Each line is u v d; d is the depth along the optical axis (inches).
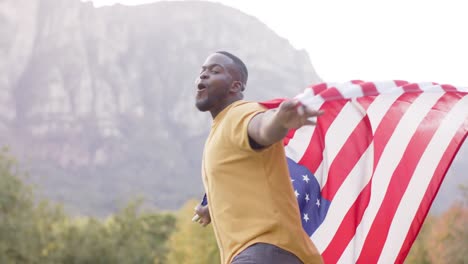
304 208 242.2
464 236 1786.4
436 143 242.1
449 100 240.8
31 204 1849.2
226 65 203.8
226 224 194.5
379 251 243.0
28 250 1807.3
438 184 240.5
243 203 192.1
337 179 242.4
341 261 243.0
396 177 243.1
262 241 189.2
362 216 243.6
